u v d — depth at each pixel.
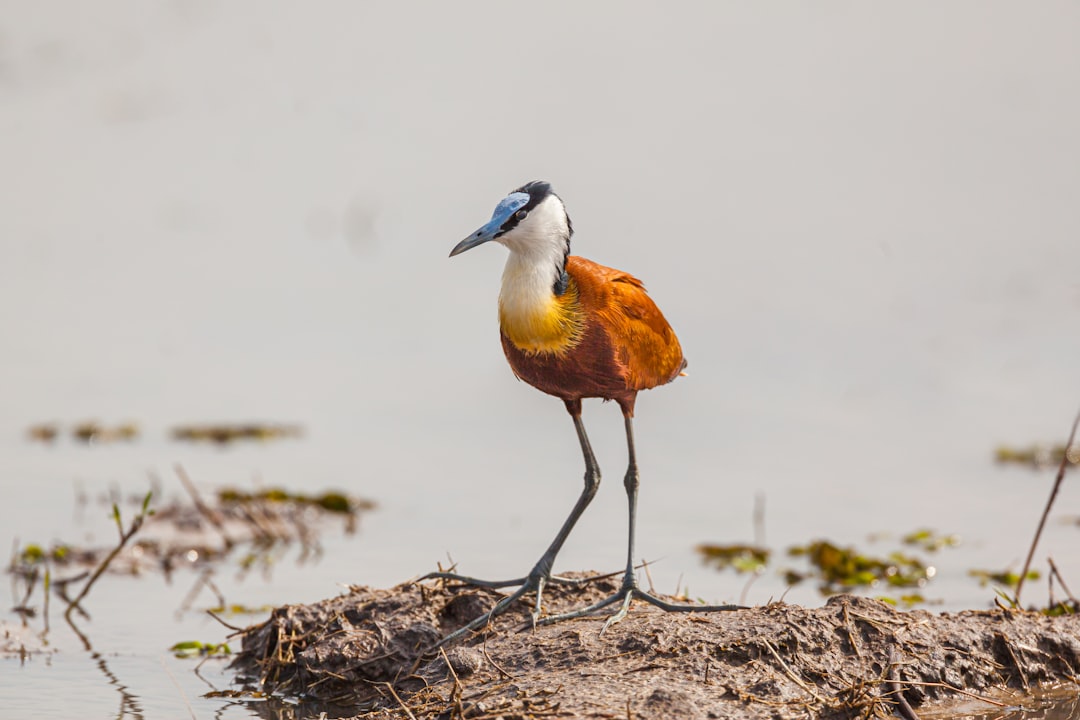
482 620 8.93
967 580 11.50
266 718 8.62
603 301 8.92
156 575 11.78
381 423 16.52
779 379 17.81
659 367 9.33
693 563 12.04
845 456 15.20
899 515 13.29
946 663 8.61
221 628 10.45
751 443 15.66
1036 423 16.11
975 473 14.60
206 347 19.36
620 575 9.81
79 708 8.78
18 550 12.20
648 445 15.64
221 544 12.55
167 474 14.59
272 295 21.88
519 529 12.93
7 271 22.69
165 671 9.48
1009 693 8.64
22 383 17.58
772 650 8.22
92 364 18.45
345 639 9.01
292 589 11.37
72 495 13.86
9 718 8.59
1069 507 13.41
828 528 12.95
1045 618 9.21
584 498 9.30
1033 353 18.47
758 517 12.96
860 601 8.90
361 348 19.44
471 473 14.73
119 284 22.23
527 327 8.90
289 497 13.61
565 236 8.96
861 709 7.92
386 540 12.64
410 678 8.67
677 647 8.26
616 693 7.77
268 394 17.44
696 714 7.59
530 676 8.17
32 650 9.91
